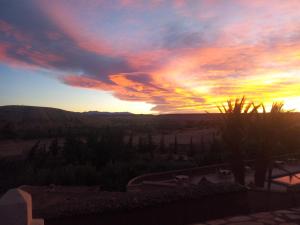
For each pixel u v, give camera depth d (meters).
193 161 31.66
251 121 16.41
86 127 78.31
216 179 18.98
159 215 6.72
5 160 36.84
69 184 26.70
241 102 16.62
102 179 27.20
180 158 35.62
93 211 6.25
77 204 6.51
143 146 45.56
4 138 67.06
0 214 3.86
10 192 4.05
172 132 83.69
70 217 6.11
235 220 6.93
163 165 29.77
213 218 7.20
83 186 24.75
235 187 7.66
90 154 34.81
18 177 28.78
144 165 30.17
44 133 73.00
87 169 28.06
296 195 9.37
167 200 6.84
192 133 77.19
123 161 33.94
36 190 19.67
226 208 7.41
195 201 7.09
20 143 63.50
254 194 8.88
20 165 34.72
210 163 28.89
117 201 6.62
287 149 26.42
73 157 35.84
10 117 101.25
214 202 7.28
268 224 6.62
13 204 3.89
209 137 62.50
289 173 17.52
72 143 37.22
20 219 3.90
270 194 9.03
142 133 83.19
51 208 6.33
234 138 16.22
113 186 25.98
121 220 6.42
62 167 29.78
